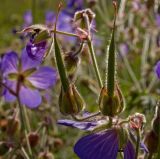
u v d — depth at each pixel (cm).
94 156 19
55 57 19
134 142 20
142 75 53
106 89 19
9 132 32
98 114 19
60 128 48
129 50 56
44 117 38
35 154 34
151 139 20
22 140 32
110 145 19
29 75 32
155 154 22
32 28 21
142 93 47
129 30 53
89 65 46
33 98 32
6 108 45
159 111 20
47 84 32
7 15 95
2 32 86
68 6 48
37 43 20
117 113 19
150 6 39
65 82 19
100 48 56
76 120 19
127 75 58
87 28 22
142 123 20
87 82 46
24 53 32
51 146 39
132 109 46
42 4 74
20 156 29
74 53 22
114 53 19
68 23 46
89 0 50
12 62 32
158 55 48
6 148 32
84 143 19
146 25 54
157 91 46
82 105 19
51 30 20
